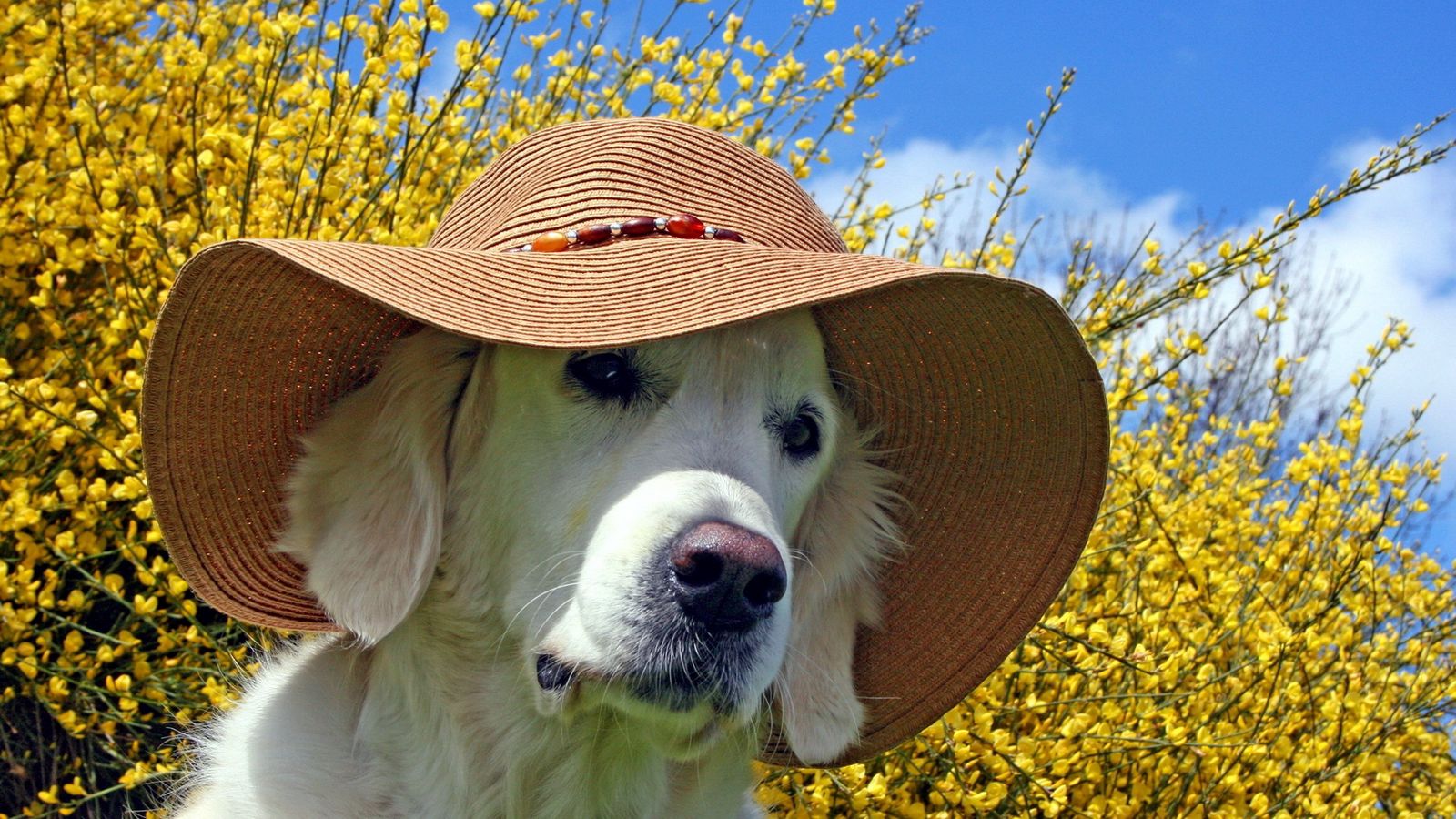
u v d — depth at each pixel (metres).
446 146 4.05
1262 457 5.21
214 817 2.23
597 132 2.25
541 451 2.12
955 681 2.47
